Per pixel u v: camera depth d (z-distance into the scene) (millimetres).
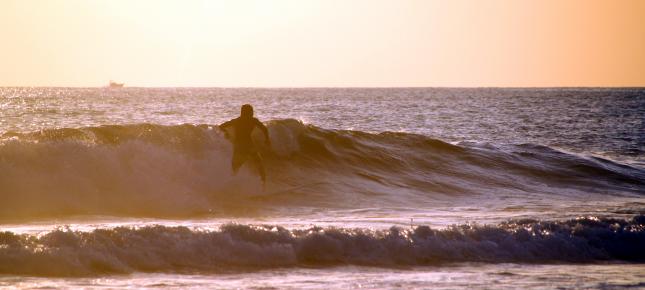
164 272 42031
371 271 43594
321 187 78625
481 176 91500
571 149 162000
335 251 46219
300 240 46312
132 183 69438
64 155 68688
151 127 77062
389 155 91312
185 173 72812
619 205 77750
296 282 40125
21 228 55438
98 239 43594
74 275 40625
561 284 40094
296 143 86812
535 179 93938
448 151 97000
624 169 101625
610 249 50188
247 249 44938
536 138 193125
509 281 40844
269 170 80750
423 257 46812
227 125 68562
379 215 66500
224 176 74500
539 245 49250
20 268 40812
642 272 44156
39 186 66125
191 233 45406
